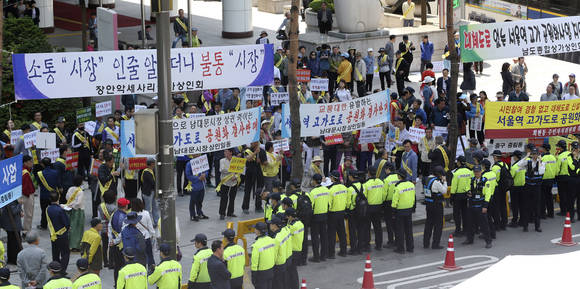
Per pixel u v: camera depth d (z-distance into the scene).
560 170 28.05
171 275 17.34
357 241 24.41
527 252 24.50
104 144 26.33
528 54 29.22
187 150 24.12
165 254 17.36
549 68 49.34
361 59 41.06
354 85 45.03
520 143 29.16
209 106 33.50
